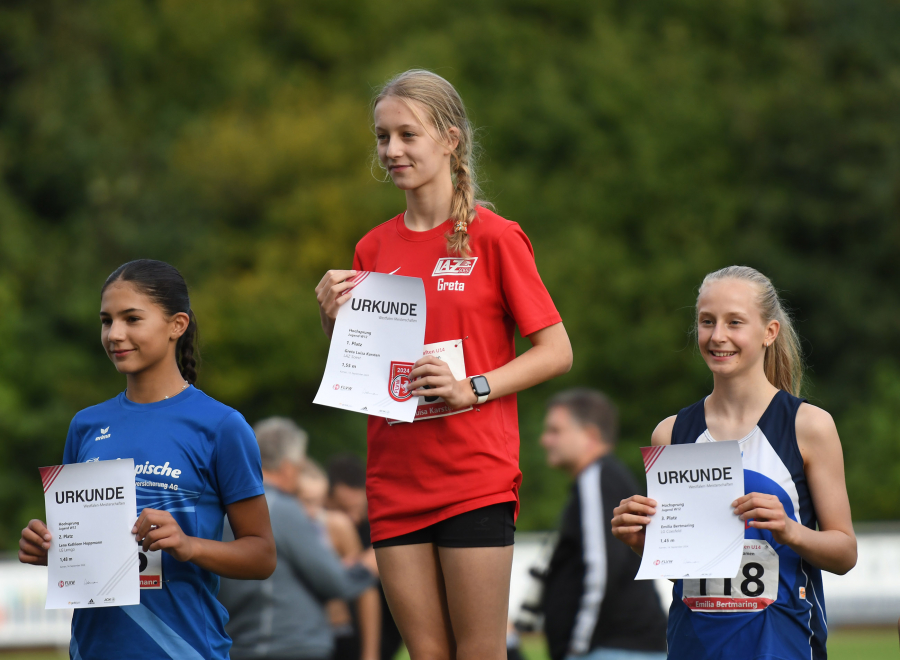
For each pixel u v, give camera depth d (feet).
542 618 53.16
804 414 35.32
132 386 36.17
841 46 265.54
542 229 236.22
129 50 251.39
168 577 34.32
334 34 258.57
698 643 34.50
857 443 222.89
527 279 35.55
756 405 35.91
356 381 34.06
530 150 245.24
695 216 246.06
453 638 35.70
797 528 33.04
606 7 266.36
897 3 273.54
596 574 50.57
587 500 51.78
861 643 120.88
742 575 34.27
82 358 225.56
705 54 263.29
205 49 253.24
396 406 33.71
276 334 222.69
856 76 262.47
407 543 35.50
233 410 35.94
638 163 243.19
